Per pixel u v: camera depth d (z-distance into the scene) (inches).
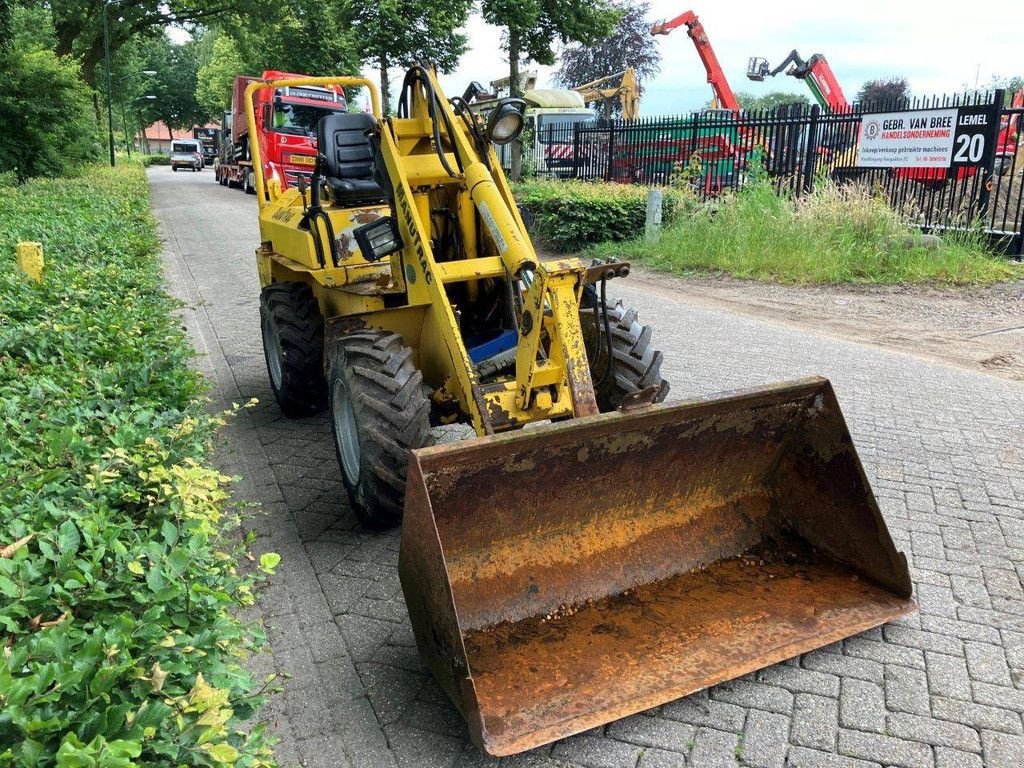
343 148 221.9
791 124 619.8
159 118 3774.6
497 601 138.6
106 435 149.2
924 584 163.2
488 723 116.0
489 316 198.7
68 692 82.0
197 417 167.8
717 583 151.6
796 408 155.6
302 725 125.7
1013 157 492.1
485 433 152.3
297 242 246.1
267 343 275.3
